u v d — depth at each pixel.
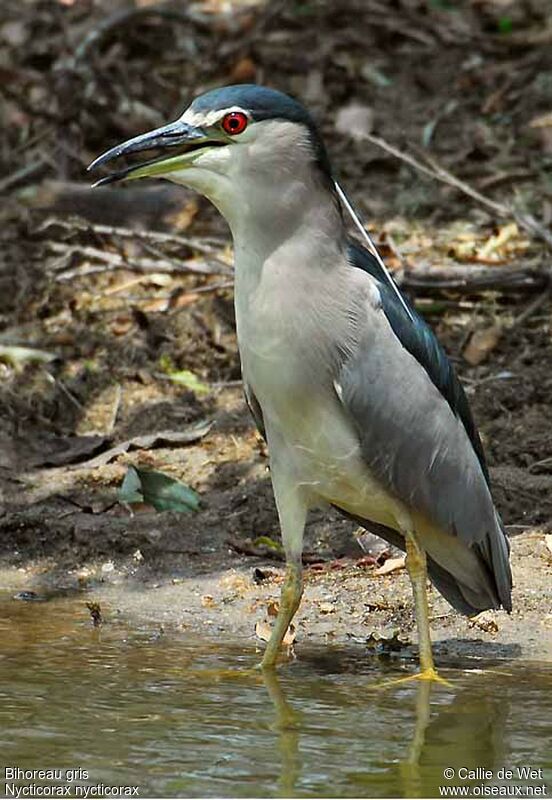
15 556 11.84
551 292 14.53
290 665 9.95
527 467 12.45
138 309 14.49
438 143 17.45
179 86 18.36
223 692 9.39
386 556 11.52
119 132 17.47
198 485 12.59
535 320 14.38
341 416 9.66
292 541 9.93
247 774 8.05
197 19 18.86
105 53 18.75
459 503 10.04
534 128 17.53
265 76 18.72
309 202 9.48
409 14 19.88
